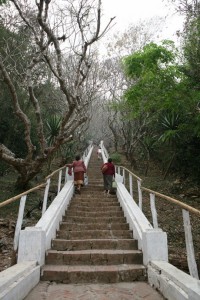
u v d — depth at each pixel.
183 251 8.67
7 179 14.67
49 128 15.04
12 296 3.71
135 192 14.70
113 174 12.04
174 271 4.42
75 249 6.46
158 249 5.46
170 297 4.04
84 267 5.46
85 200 10.84
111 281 5.14
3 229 8.45
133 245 6.55
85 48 10.06
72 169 13.02
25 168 11.06
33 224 9.13
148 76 12.30
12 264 5.27
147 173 19.95
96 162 24.05
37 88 18.44
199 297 3.18
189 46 11.91
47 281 5.12
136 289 4.71
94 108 30.72
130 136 23.33
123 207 9.40
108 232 7.40
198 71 11.60
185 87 11.59
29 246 5.36
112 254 5.79
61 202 8.83
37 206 10.68
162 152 19.58
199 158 15.21
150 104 12.93
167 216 11.62
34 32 9.48
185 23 12.90
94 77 17.08
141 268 5.28
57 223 7.71
